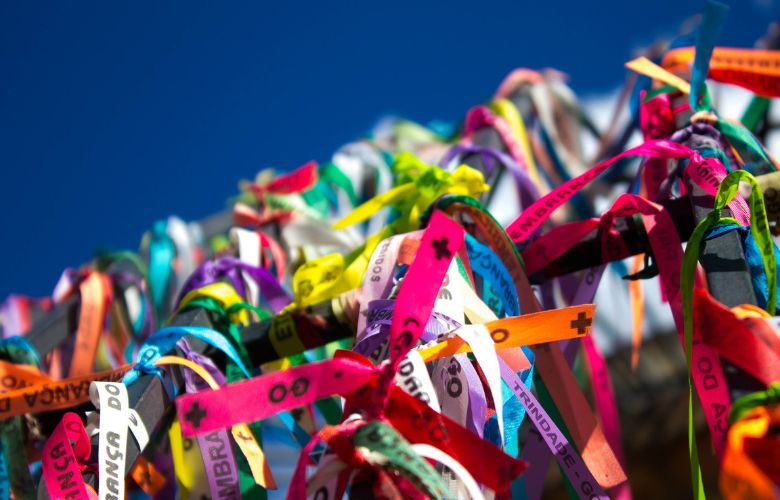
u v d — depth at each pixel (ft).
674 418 6.38
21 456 2.98
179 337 2.90
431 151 5.35
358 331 2.68
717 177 2.68
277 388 2.08
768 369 1.96
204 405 2.03
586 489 2.43
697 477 2.13
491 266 2.92
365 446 2.00
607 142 4.95
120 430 2.49
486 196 4.09
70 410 3.11
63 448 2.44
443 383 2.48
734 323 2.05
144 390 2.69
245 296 3.84
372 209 3.42
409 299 2.22
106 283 4.51
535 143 5.07
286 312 3.10
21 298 4.95
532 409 2.51
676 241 2.72
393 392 2.19
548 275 3.05
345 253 4.72
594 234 2.97
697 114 3.20
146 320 4.56
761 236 2.37
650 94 3.56
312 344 3.07
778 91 3.33
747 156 3.18
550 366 2.81
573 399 2.76
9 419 3.03
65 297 4.69
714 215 2.39
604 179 4.88
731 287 2.27
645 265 2.98
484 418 2.44
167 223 4.99
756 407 1.85
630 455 6.55
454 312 2.57
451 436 2.16
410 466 1.95
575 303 3.06
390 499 1.98
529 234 3.06
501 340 2.35
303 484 2.05
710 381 2.27
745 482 1.69
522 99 5.07
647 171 3.43
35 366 3.48
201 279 3.70
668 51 3.86
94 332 4.22
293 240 4.67
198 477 2.98
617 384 6.39
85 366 4.12
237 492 2.66
